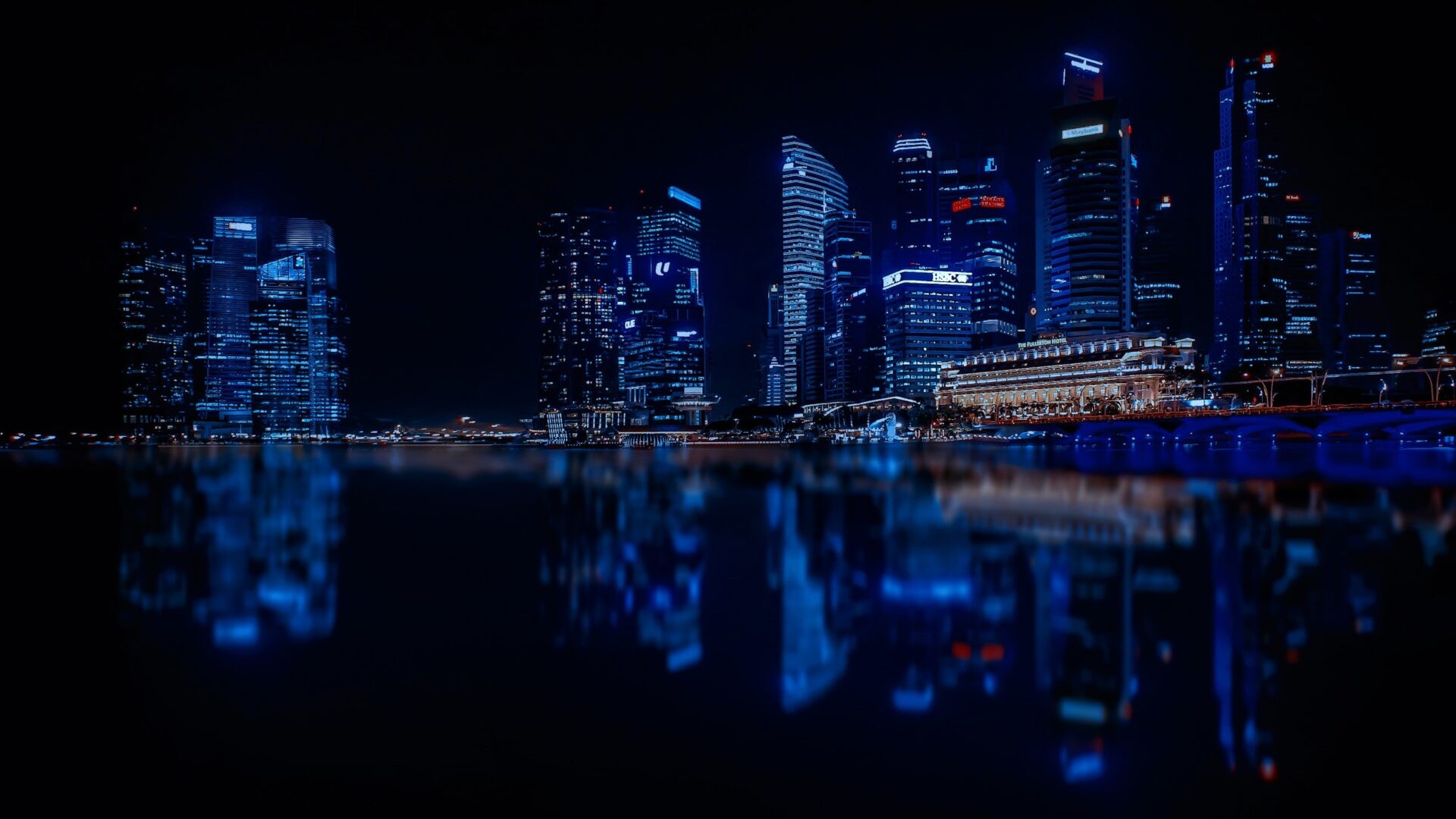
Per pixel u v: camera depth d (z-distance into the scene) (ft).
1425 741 47.52
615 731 50.16
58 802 41.96
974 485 245.04
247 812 41.11
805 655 64.85
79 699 56.34
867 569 101.81
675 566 107.55
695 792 42.22
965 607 80.33
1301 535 126.00
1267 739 47.93
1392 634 68.69
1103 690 56.08
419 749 47.67
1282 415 489.26
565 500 214.48
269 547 128.57
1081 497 195.83
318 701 55.98
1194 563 102.99
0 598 89.04
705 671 61.31
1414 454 411.75
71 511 188.65
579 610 81.76
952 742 48.01
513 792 42.78
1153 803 40.86
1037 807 40.52
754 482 281.74
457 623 76.69
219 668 63.36
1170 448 545.03
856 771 44.47
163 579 100.63
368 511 186.19
